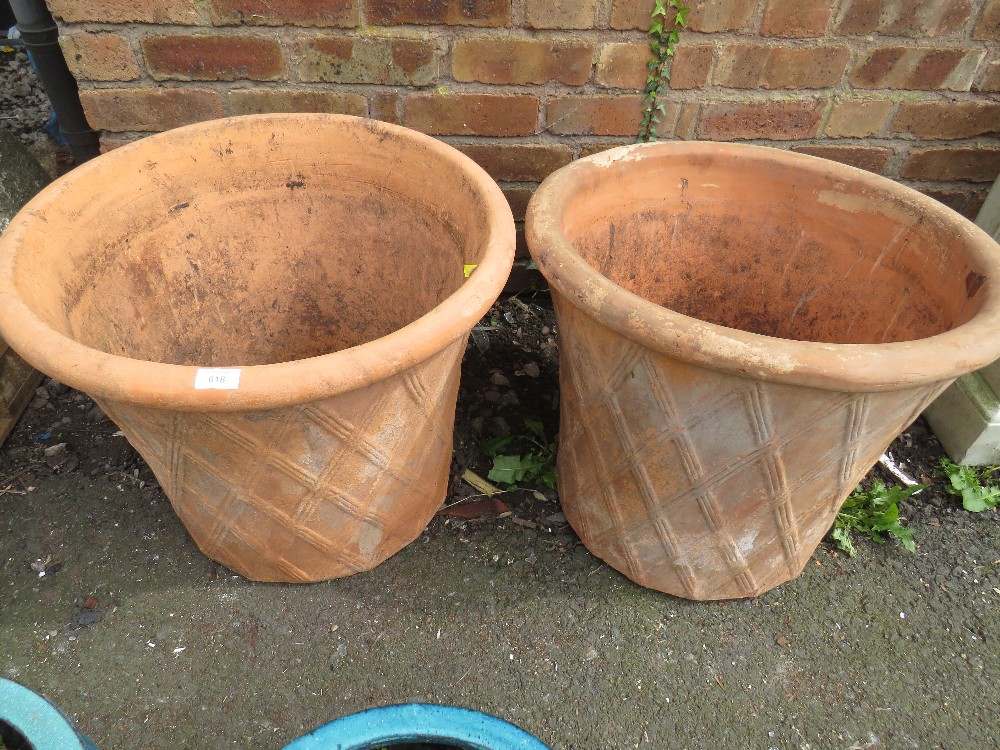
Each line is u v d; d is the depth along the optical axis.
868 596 1.51
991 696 1.37
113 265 1.35
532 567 1.52
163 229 1.44
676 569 1.41
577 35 1.64
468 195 1.33
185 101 1.67
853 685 1.37
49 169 2.41
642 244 1.60
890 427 1.17
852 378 0.97
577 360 1.28
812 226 1.52
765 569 1.41
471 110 1.75
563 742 1.27
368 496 1.29
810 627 1.45
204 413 1.00
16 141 1.91
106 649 1.34
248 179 1.50
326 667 1.34
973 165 1.92
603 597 1.48
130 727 1.25
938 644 1.44
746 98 1.77
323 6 1.54
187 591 1.44
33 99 2.84
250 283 1.62
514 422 1.80
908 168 1.93
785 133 1.85
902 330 1.42
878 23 1.65
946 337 1.03
